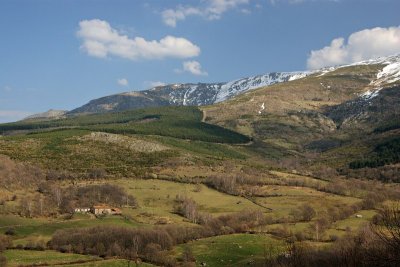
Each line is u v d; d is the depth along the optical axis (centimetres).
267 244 12475
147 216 16525
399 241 2691
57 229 14012
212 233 14838
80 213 16612
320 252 4428
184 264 11594
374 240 3159
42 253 12531
